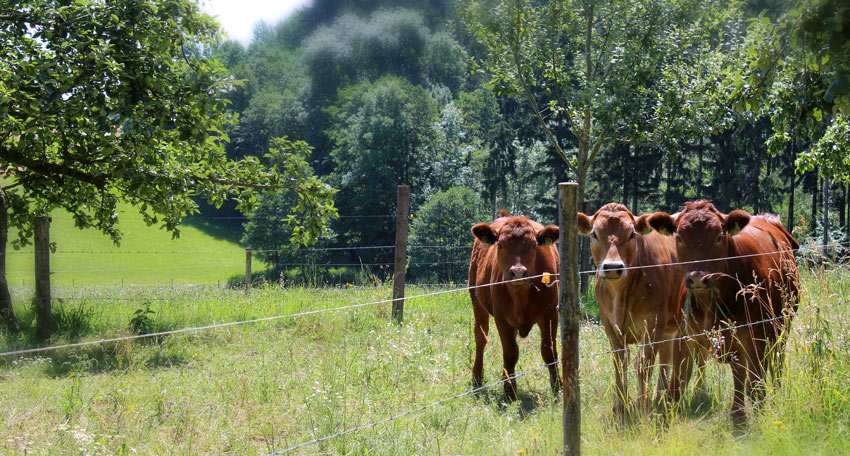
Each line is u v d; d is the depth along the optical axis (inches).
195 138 400.2
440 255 1822.1
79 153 410.6
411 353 311.0
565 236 156.3
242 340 373.4
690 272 228.1
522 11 735.1
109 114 361.7
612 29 688.4
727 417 215.8
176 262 1950.1
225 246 2388.0
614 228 246.8
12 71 346.6
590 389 237.9
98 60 346.6
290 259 1971.0
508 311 273.3
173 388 272.8
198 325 415.8
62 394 262.5
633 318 255.8
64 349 341.4
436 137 2292.1
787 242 291.0
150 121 385.1
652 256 257.4
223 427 226.5
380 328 408.2
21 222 470.9
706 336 238.7
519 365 307.9
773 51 206.2
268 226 1980.8
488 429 225.1
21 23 371.6
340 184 2108.8
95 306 469.1
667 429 193.3
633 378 255.8
